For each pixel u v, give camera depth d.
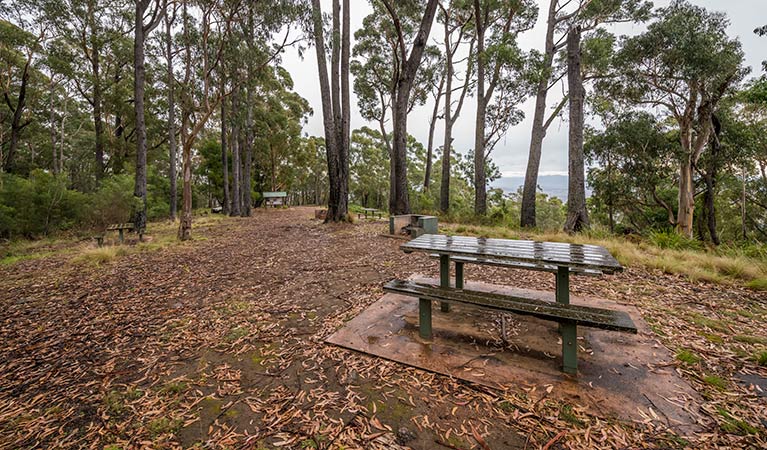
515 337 2.63
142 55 10.34
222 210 20.98
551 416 1.70
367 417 1.74
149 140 20.31
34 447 1.61
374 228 10.30
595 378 2.03
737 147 13.38
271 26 8.75
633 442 1.50
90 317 3.43
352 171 37.34
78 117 23.53
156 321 3.28
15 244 9.10
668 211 16.34
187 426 1.73
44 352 2.67
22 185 10.38
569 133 10.48
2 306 3.84
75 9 13.02
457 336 2.66
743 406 1.74
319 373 2.20
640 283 4.15
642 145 14.33
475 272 4.79
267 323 3.12
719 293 3.73
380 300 3.63
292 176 33.06
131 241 8.97
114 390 2.09
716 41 11.14
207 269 5.51
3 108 17.20
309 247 7.44
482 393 1.91
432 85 19.97
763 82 9.88
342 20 11.71
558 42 12.40
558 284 2.68
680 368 2.13
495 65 12.65
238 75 9.47
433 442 1.55
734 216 18.97
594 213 20.81
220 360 2.44
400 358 2.32
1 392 2.12
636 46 12.22
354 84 20.61
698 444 1.48
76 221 11.45
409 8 11.45
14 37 12.56
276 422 1.73
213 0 8.30
